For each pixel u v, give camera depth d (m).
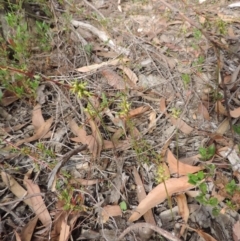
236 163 0.27
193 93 0.32
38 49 0.35
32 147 0.29
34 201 0.25
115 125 0.30
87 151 0.28
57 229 0.24
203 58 0.34
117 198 0.26
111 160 0.28
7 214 0.25
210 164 0.27
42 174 0.27
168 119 0.30
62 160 0.26
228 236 0.24
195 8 0.41
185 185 0.26
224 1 0.42
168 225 0.25
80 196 0.25
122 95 0.31
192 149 0.28
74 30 0.37
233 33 0.38
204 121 0.30
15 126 0.30
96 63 0.36
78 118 0.30
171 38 0.38
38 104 0.31
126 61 0.35
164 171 0.25
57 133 0.30
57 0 0.41
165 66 0.35
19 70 0.28
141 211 0.25
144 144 0.28
